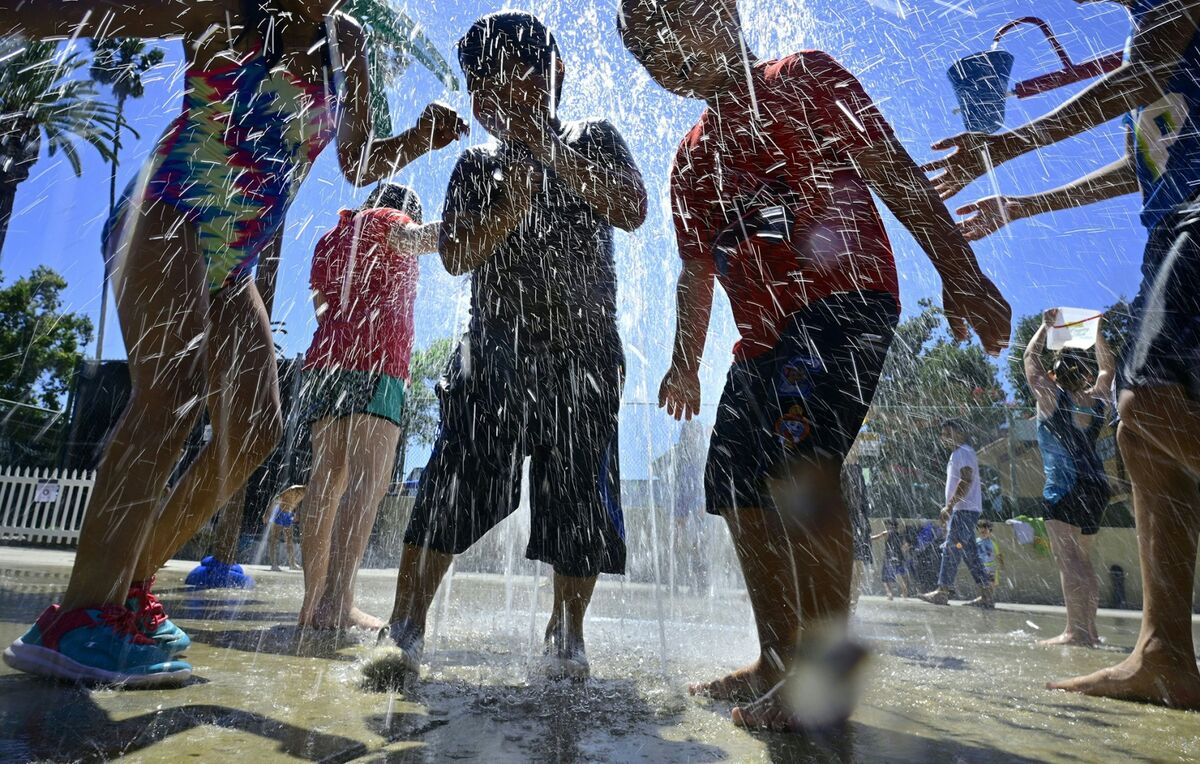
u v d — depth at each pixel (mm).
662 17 1515
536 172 1722
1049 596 6473
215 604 2730
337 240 2221
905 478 6141
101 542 1231
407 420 3633
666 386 1755
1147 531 1521
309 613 2076
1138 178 1630
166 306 1325
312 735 959
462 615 2660
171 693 1164
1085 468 2758
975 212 1911
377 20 1822
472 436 1703
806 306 1363
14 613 1934
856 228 1385
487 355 1746
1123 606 6555
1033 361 2982
